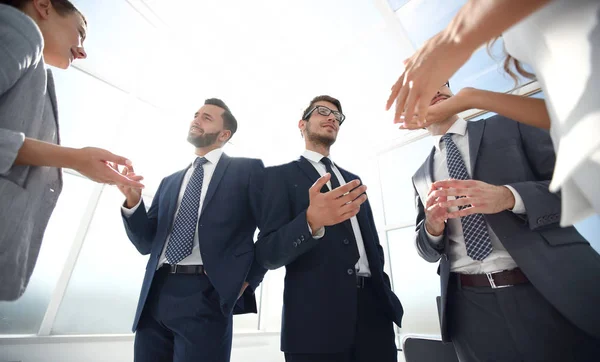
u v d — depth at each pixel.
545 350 0.82
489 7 0.37
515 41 0.49
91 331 2.09
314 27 2.75
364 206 1.54
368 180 4.14
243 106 3.68
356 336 1.09
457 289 1.12
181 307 1.14
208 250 1.24
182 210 1.42
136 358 1.17
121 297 2.32
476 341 0.99
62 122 2.28
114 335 2.10
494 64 2.68
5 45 0.67
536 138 1.09
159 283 1.27
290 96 3.54
